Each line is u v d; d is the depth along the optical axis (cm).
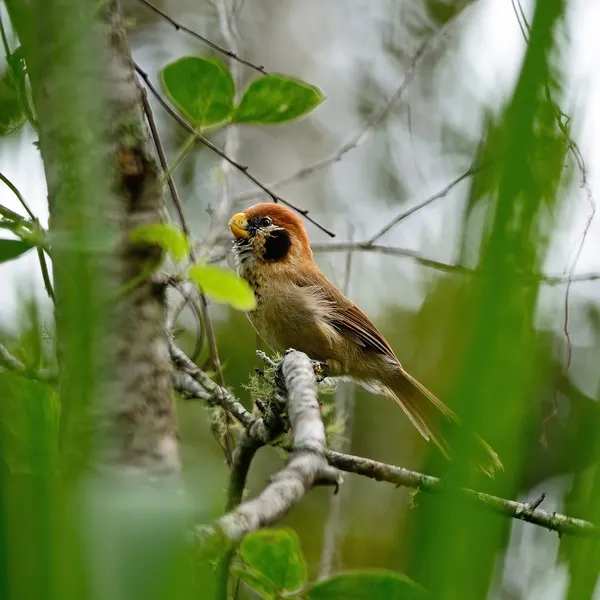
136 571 152
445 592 153
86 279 207
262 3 1538
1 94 396
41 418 221
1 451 186
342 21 1496
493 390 151
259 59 1508
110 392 206
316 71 1500
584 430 192
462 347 154
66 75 226
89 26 225
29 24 232
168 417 294
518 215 153
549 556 283
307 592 373
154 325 305
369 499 1127
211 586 271
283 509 306
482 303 152
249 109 547
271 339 1077
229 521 275
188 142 547
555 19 156
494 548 155
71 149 231
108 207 274
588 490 177
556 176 155
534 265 152
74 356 204
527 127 154
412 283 1230
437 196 904
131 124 331
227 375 1169
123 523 154
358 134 977
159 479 250
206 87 541
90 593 151
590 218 374
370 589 361
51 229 281
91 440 203
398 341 1175
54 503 163
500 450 156
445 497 157
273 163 1434
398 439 1191
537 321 153
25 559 159
